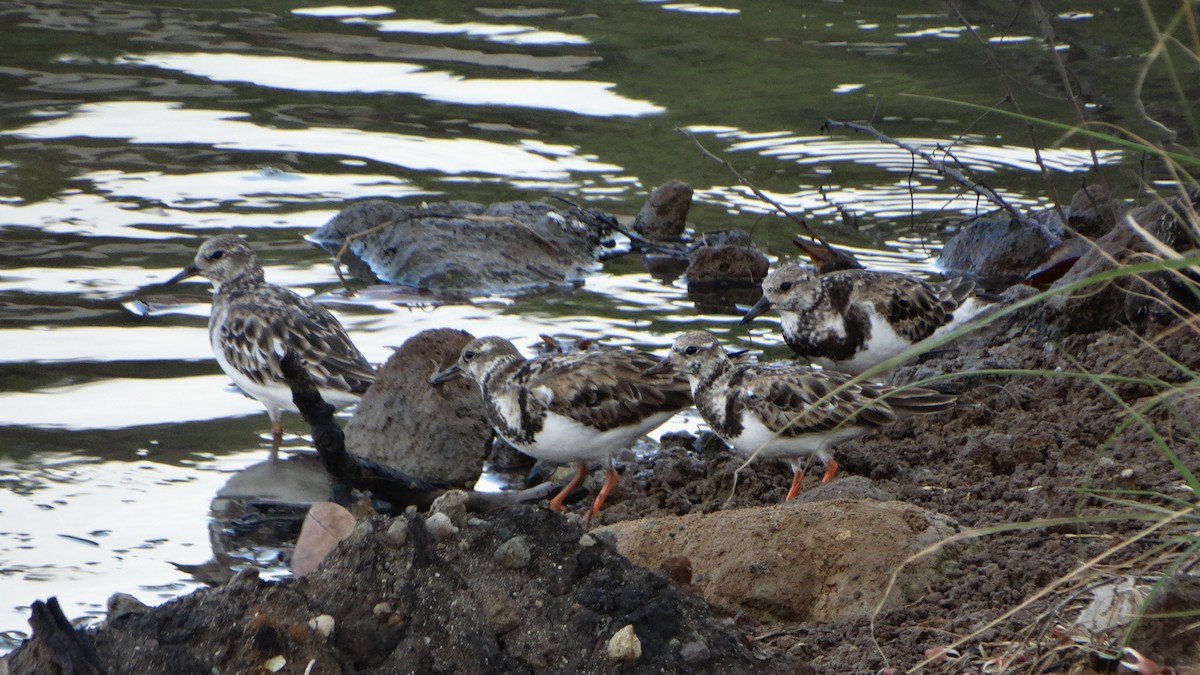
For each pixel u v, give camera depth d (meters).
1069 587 8.13
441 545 7.37
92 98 23.61
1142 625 7.11
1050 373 7.50
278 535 11.16
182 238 18.17
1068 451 11.15
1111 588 7.70
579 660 7.00
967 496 10.51
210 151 21.50
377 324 16.02
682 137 22.78
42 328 15.16
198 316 15.84
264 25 28.55
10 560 10.46
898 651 7.87
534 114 23.75
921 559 8.88
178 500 11.67
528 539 7.47
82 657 6.69
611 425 11.82
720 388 11.87
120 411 13.36
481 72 25.86
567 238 18.73
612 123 23.41
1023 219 17.72
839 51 27.06
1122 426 7.61
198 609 7.00
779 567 9.00
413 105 24.06
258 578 7.17
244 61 26.06
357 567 7.26
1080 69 24.75
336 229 18.61
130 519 11.27
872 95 24.44
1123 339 12.96
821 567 9.02
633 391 11.88
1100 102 22.83
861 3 30.48
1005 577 8.67
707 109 24.05
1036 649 7.25
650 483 12.41
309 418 11.74
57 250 17.45
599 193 20.52
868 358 14.20
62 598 9.92
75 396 13.59
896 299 14.09
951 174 18.25
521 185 20.70
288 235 18.72
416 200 19.88
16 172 20.06
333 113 23.55
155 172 20.52
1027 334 14.21
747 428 11.58
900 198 20.27
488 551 7.38
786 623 8.89
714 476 12.17
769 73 25.81
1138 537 6.98
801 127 23.11
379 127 22.95
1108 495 9.84
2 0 29.34
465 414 12.78
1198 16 22.98
